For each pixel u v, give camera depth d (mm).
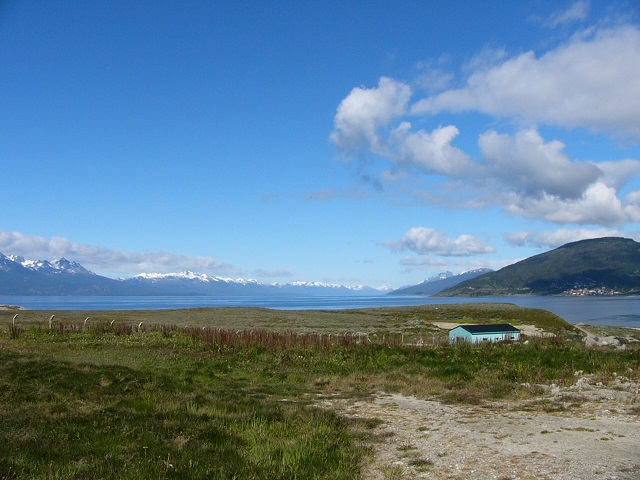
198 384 20750
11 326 39719
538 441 11688
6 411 13414
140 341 35969
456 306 102500
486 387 19969
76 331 40750
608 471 9281
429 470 9797
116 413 13727
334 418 14281
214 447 10852
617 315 143750
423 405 17078
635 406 15648
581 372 23438
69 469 9117
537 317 80875
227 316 85500
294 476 9344
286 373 24531
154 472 9062
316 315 90438
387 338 48500
